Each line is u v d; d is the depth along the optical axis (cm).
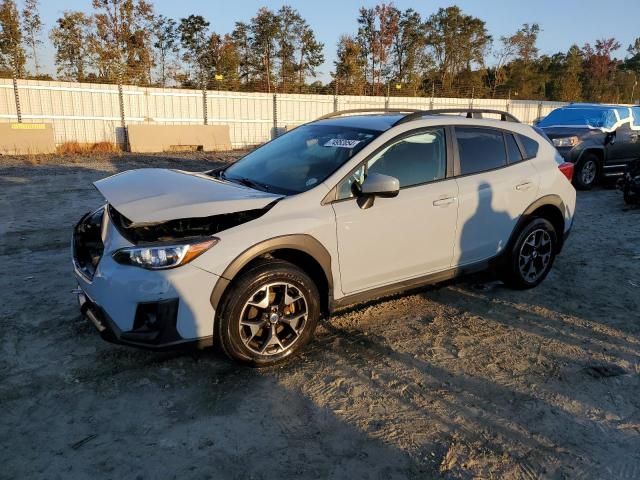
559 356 396
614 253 666
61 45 3356
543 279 534
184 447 284
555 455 286
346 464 275
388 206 396
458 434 302
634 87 6362
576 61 5859
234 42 4353
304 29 4591
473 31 5431
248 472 267
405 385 351
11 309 445
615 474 273
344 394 338
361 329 432
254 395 333
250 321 348
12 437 288
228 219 356
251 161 464
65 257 591
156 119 2092
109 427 299
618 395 346
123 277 317
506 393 345
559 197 521
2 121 1808
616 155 1176
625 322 459
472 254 464
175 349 328
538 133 533
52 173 1261
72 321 425
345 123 460
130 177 400
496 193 466
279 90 4184
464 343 412
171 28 4106
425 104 2805
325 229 366
